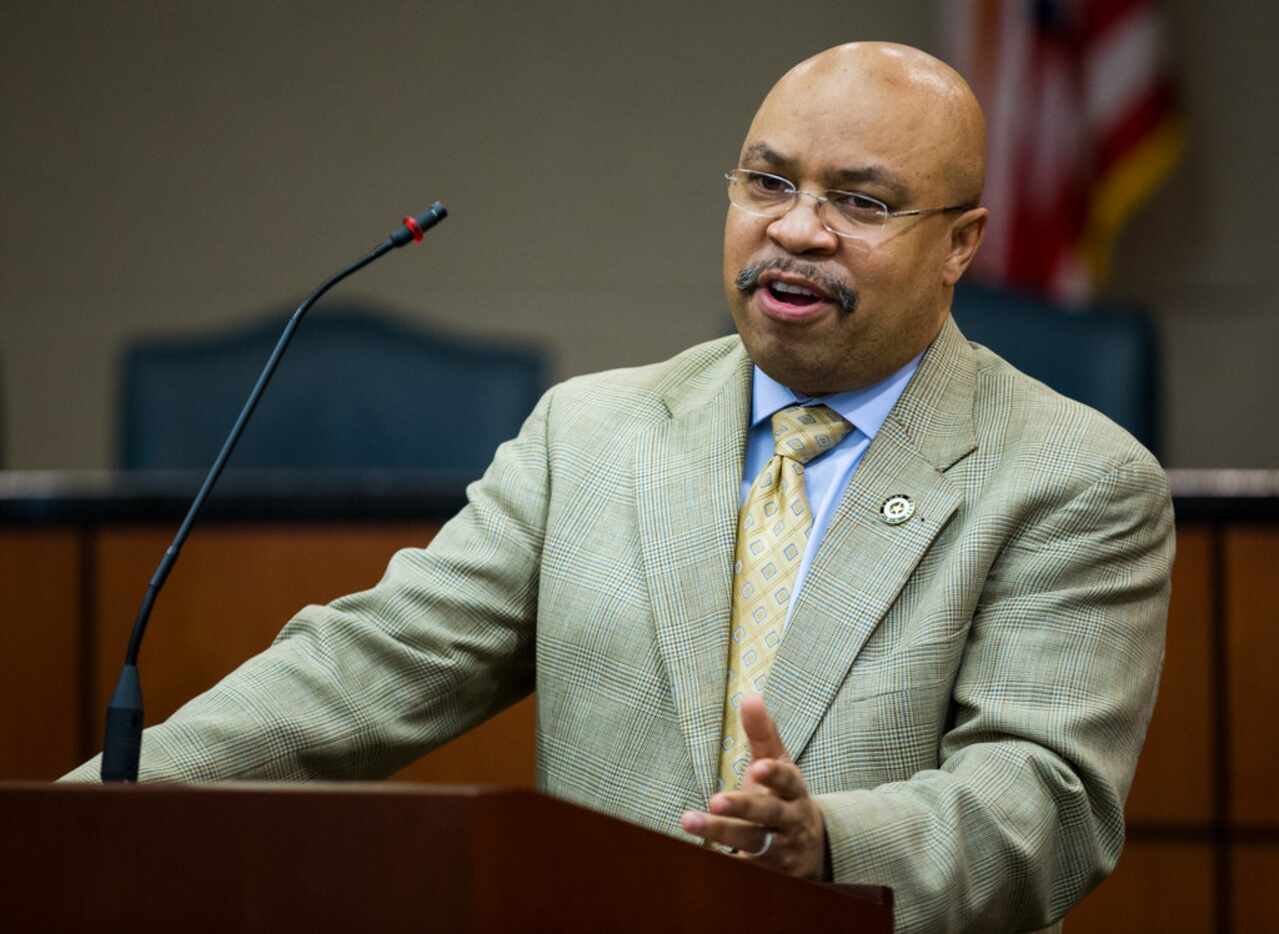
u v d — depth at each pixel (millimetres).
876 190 7004
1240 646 11711
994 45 20906
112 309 22438
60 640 12062
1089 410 7379
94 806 4781
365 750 7281
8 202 22547
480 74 22453
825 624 6961
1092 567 6934
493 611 7488
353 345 18078
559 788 7203
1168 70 21125
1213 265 21688
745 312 7199
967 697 6852
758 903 5383
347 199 22453
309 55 22531
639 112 22359
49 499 12062
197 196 22500
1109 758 6766
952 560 6977
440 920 4613
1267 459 21672
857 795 6352
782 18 22266
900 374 7406
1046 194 20766
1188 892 11688
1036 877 6488
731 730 6996
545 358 18219
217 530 12031
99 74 22578
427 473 17734
